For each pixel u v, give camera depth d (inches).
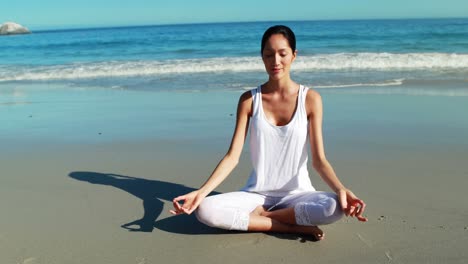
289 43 113.0
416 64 513.7
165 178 162.7
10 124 261.7
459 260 100.0
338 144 201.2
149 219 127.7
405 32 1175.6
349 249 106.7
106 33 2223.2
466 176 155.0
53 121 267.1
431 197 137.8
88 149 203.6
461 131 214.8
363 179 156.2
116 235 117.5
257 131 117.9
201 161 181.2
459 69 473.4
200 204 113.7
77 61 733.3
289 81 117.5
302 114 116.0
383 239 111.3
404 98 310.3
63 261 104.0
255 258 103.6
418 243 108.7
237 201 117.3
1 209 136.3
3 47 1234.6
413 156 180.1
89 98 353.4
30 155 196.4
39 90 408.8
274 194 121.6
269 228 115.2
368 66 514.0
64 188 154.0
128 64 595.5
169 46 1030.4
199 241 113.1
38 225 124.4
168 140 215.0
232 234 116.5
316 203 109.0
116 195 146.6
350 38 1058.1
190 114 275.7
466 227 116.5
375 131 221.3
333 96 327.6
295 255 104.6
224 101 317.7
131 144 210.2
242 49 892.0
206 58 660.7
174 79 456.8
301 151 117.8
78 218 129.0
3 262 103.7
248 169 168.4
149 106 308.3
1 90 414.6
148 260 104.0
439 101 295.3
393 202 135.0
